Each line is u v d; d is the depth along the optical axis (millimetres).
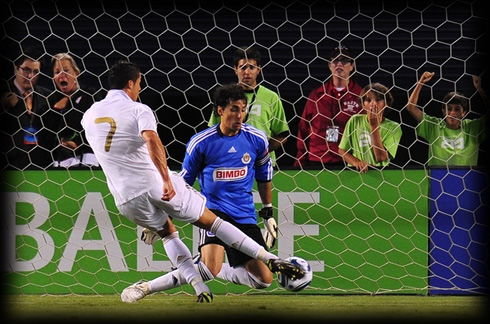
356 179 21781
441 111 24125
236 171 18688
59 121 22766
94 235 21594
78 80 23844
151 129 16594
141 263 21594
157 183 17125
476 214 21812
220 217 18766
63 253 21562
